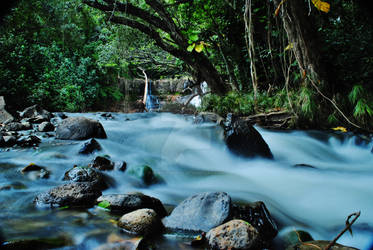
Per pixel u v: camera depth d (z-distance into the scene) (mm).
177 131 4336
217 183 2779
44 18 12820
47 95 10742
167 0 8266
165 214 1927
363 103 5605
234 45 8711
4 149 3535
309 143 5023
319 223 1928
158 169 3082
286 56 7285
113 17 7582
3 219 1674
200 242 1482
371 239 1688
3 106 6625
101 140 4113
